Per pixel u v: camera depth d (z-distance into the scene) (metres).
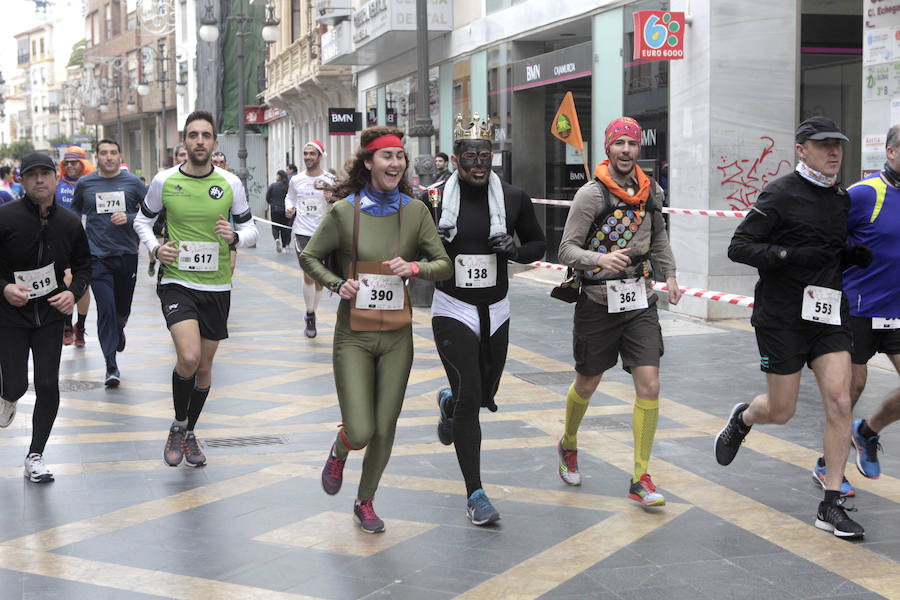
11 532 4.90
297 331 11.70
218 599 4.09
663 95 12.84
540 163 17.41
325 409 7.67
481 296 5.10
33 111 129.25
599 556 4.55
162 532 4.90
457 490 5.57
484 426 7.03
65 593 4.15
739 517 5.07
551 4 15.73
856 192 5.26
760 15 11.75
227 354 10.12
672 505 5.27
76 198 8.70
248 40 46.75
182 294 5.96
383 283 4.80
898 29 9.38
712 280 11.80
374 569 4.41
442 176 14.95
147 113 64.44
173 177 5.98
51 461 6.20
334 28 24.92
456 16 19.77
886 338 5.39
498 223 5.04
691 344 10.20
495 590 4.17
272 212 24.00
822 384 4.95
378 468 4.87
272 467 6.05
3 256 5.63
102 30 71.12
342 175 4.90
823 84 12.29
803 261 4.86
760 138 11.87
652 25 11.88
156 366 9.48
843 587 4.18
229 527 4.98
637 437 5.29
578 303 5.43
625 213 5.27
